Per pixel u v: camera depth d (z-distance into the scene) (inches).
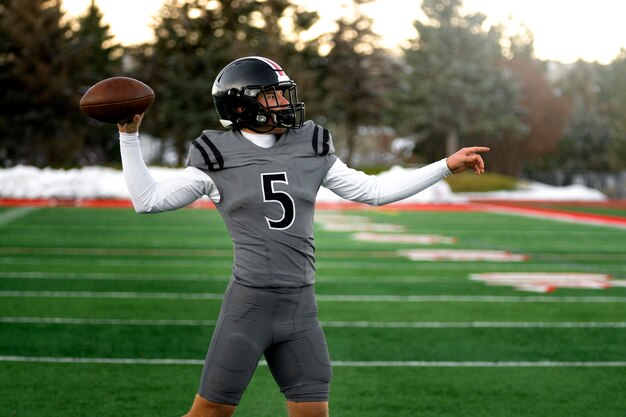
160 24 2422.5
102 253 561.0
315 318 141.0
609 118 3348.9
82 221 848.3
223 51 2230.6
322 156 141.7
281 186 137.1
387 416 210.7
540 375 251.4
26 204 1136.8
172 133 2506.2
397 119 2652.6
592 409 218.1
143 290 404.2
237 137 139.9
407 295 396.8
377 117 2723.9
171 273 466.9
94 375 244.8
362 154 3607.3
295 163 138.9
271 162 137.8
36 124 2151.8
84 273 462.9
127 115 129.4
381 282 439.5
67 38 2177.7
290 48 2362.2
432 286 426.3
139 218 912.3
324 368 139.6
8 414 207.2
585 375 251.9
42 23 2155.5
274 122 138.6
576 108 3294.8
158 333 303.9
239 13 2377.0
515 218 1007.6
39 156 2313.0
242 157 137.7
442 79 2501.2
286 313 137.9
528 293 406.0
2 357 265.0
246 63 138.9
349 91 2640.3
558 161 3260.3
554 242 683.4
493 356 274.8
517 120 2721.5
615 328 322.7
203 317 335.6
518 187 1759.4
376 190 143.3
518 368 259.4
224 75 139.2
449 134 2625.5
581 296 398.6
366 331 312.5
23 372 247.3
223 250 587.8
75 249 584.1
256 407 218.4
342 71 2613.2
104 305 360.8
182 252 572.7
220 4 2381.9
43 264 499.8
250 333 136.2
